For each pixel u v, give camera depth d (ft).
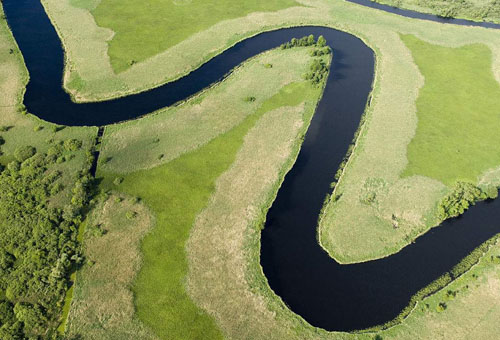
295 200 230.89
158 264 199.21
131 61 342.64
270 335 174.60
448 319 176.24
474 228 214.69
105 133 274.77
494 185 233.96
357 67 341.41
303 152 260.21
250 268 198.59
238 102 301.02
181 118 286.87
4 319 176.45
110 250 204.54
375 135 271.90
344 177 243.60
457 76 326.44
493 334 170.19
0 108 296.92
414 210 222.69
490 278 190.29
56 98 307.99
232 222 218.59
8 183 237.04
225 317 180.04
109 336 173.27
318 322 179.52
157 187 236.84
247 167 249.34
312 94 307.78
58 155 256.11
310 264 200.95
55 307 181.68
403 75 329.11
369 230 213.87
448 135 269.64
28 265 194.08
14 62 345.31
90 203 226.38
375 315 181.37
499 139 265.34
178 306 183.52
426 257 201.87
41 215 216.95
